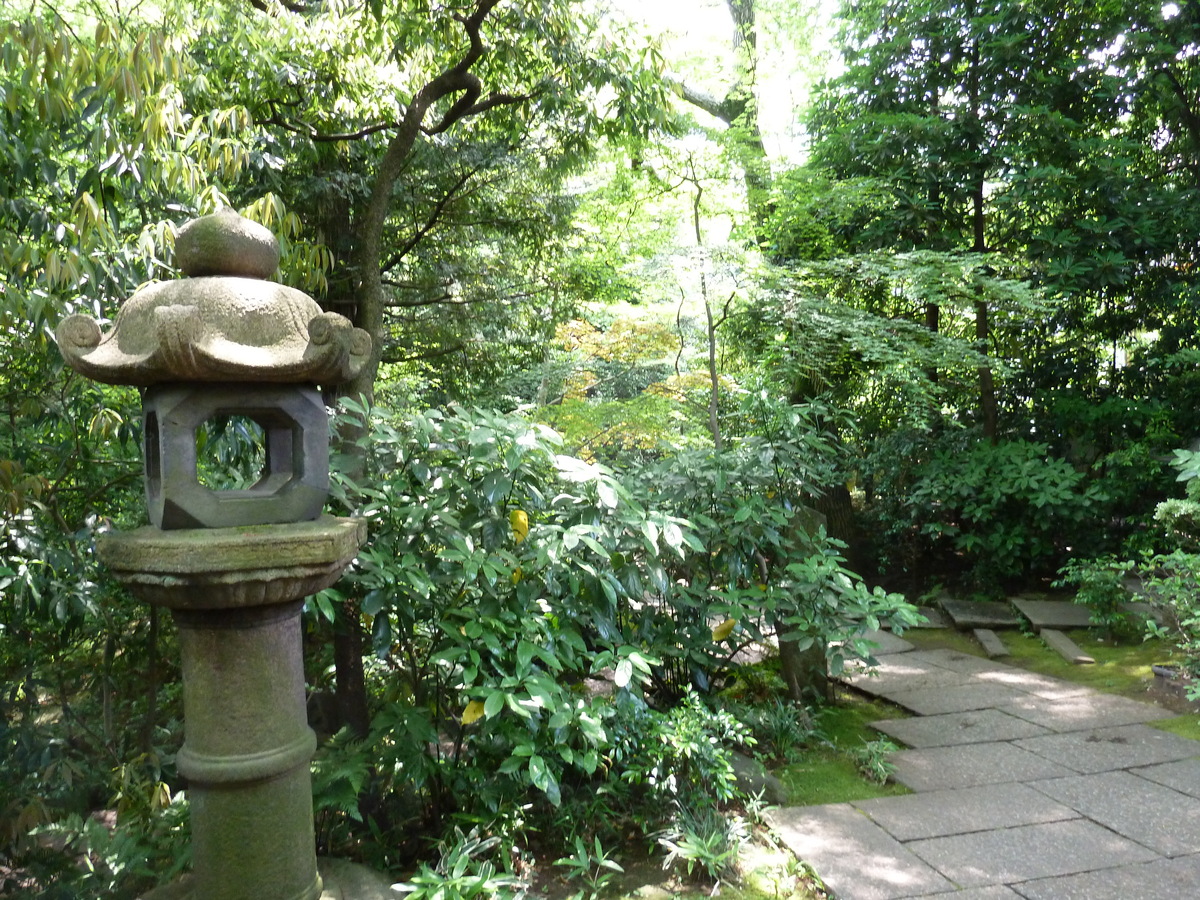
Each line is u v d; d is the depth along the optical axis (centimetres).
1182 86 732
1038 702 441
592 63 419
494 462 291
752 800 310
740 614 351
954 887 258
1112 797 321
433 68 477
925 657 540
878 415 781
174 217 327
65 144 318
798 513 432
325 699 353
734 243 597
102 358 174
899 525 720
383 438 284
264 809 183
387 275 667
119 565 168
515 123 538
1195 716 409
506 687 254
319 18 404
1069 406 704
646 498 370
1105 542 663
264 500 185
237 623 179
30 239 270
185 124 313
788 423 411
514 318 709
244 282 183
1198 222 670
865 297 731
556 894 259
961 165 707
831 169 723
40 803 277
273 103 426
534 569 285
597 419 604
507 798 278
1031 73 718
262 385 183
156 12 374
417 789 285
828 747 384
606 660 289
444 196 623
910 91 767
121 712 359
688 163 573
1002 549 660
